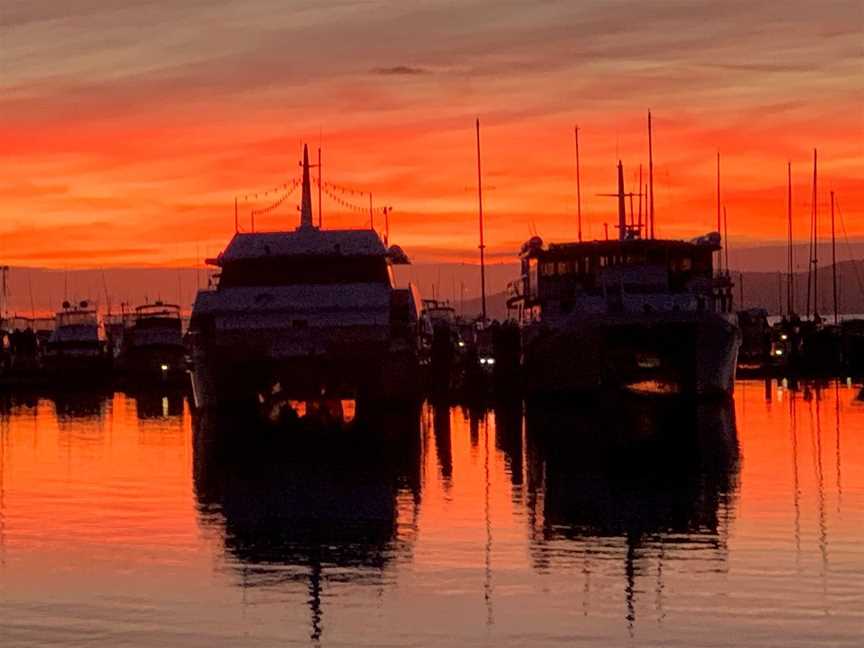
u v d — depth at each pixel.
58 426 55.44
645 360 66.75
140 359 94.69
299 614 23.34
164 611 23.59
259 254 58.34
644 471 39.44
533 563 26.91
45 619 23.12
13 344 101.25
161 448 46.75
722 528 30.22
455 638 21.95
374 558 27.53
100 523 31.69
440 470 40.28
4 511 33.41
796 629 22.06
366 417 57.50
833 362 88.94
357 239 58.56
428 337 73.75
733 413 57.16
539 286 69.06
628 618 22.88
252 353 56.56
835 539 28.77
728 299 68.19
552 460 42.25
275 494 35.91
